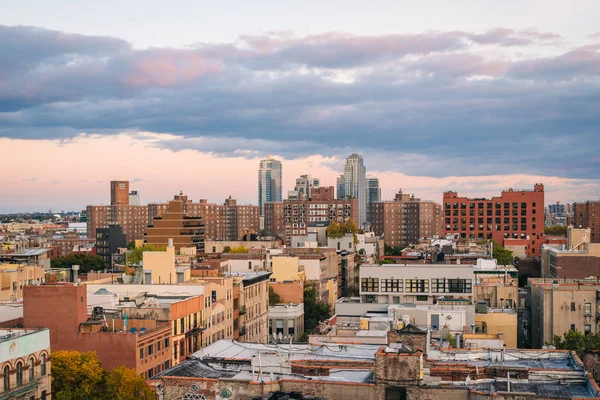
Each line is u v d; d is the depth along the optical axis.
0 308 115.81
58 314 97.06
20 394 78.25
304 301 188.50
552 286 144.12
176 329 110.69
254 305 155.12
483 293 155.12
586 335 128.38
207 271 151.12
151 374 100.25
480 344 98.94
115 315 107.62
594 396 61.59
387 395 60.53
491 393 58.88
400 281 158.88
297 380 62.62
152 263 135.12
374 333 104.88
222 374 69.12
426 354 72.62
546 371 68.75
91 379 89.75
